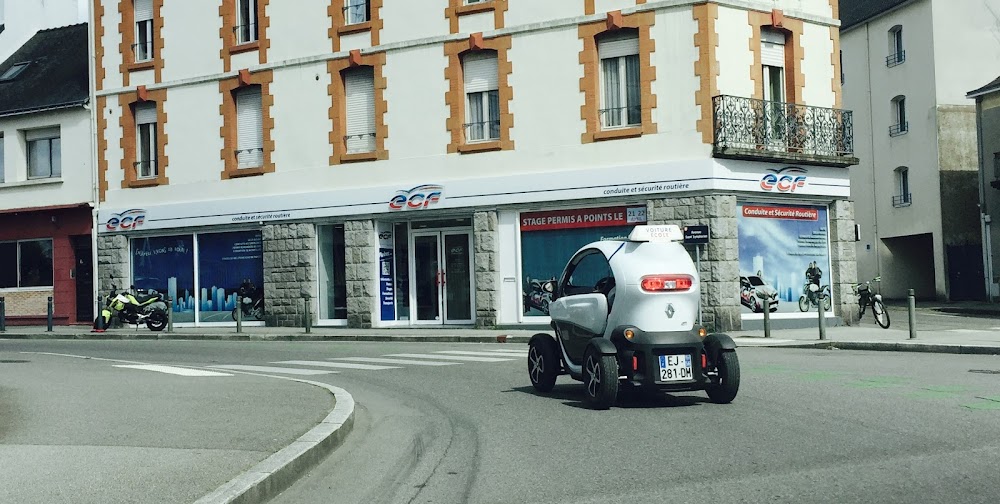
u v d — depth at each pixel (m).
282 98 26.83
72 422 8.61
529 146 23.56
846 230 23.72
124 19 29.41
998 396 9.90
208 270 28.09
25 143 31.48
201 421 8.67
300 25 26.58
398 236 25.73
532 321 23.45
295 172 26.62
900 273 39.62
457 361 15.86
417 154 24.95
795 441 7.69
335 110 26.05
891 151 38.84
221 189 27.75
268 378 12.75
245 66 27.38
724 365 9.86
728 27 22.16
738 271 21.75
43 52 34.09
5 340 25.09
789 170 22.69
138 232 28.97
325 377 13.98
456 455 7.71
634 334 9.86
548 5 23.36
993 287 33.78
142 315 27.05
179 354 18.84
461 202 24.22
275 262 26.84
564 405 10.34
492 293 23.83
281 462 6.72
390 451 8.04
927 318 26.52
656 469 6.82
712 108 21.69
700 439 7.95
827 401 9.79
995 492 5.80
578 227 23.05
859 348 17.50
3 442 7.57
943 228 36.09
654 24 22.25
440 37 24.58
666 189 21.86
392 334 22.78
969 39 36.50
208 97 28.00
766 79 23.17
